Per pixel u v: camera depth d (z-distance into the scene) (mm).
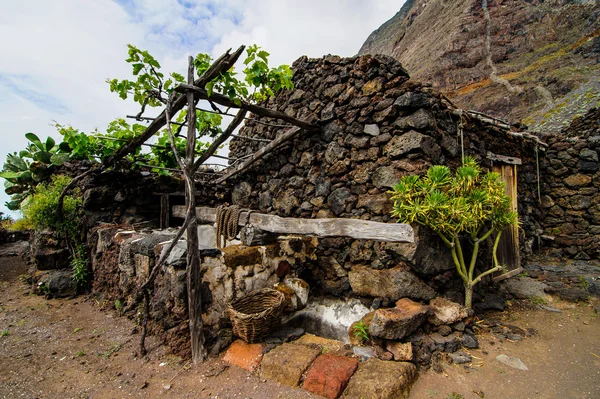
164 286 3166
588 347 2908
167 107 3266
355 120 3812
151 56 3072
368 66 3730
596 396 2266
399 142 3363
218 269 3188
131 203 5668
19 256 6723
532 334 3148
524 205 5625
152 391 2434
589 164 5762
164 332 3127
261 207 5305
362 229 3127
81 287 4883
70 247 5012
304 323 3799
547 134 6383
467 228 3387
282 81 3443
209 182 6281
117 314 3969
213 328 3043
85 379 2611
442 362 2637
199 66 3277
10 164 6047
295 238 4031
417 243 3076
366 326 2928
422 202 3016
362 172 3693
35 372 2725
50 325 3721
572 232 5840
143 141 4324
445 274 3367
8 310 4188
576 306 3787
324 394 2270
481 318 3461
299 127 4184
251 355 2766
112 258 4348
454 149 3643
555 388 2359
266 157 5258
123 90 3305
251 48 3129
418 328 2881
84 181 5258
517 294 4109
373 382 2238
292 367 2486
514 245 4918
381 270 3379
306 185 4457
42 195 4836
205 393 2385
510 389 2346
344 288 3768
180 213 5641
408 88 3326
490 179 3398
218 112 3648
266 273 3615
